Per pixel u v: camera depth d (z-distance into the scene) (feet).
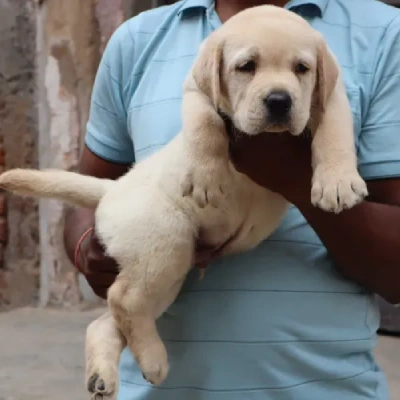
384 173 4.20
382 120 4.25
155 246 4.20
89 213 4.94
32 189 4.59
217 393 4.21
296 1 4.54
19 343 10.53
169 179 4.27
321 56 3.98
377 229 3.98
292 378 4.20
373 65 4.34
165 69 4.66
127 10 11.35
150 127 4.58
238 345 4.20
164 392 4.33
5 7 11.89
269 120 3.81
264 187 4.06
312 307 4.23
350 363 4.30
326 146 3.84
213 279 4.29
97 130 5.04
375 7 4.57
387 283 4.15
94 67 11.60
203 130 4.05
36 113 12.09
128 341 4.25
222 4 4.80
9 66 12.01
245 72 3.97
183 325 4.30
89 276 4.42
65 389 8.89
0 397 8.64
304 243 4.29
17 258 12.37
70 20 11.51
